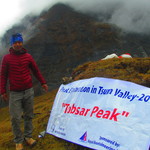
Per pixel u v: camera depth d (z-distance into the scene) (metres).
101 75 6.35
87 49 174.38
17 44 4.04
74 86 4.90
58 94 5.21
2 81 4.07
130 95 3.88
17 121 4.15
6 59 4.07
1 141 5.24
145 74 5.75
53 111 5.01
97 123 3.94
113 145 3.51
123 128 3.57
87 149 3.92
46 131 4.83
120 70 6.27
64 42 178.00
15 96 4.17
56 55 167.00
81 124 4.17
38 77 4.54
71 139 4.14
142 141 3.27
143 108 3.58
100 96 4.25
